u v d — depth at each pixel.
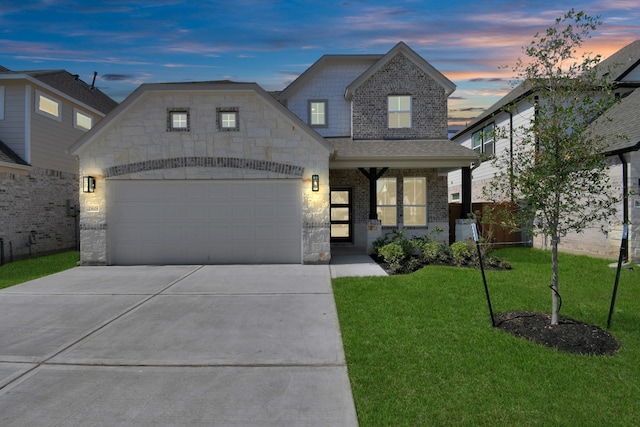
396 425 3.10
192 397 3.55
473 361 4.23
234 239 10.55
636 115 11.69
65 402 3.47
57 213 14.94
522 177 5.21
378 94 13.75
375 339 4.87
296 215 10.55
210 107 10.40
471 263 9.98
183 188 10.49
